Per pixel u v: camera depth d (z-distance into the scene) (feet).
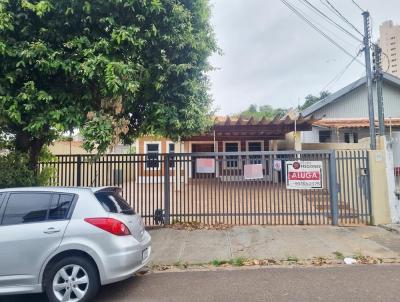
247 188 31.30
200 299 15.05
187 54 25.29
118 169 31.30
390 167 30.09
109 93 22.04
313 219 31.53
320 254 21.81
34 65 21.09
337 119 65.77
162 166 32.55
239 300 14.84
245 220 31.91
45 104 21.66
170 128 26.12
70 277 14.29
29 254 14.20
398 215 29.76
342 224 30.01
